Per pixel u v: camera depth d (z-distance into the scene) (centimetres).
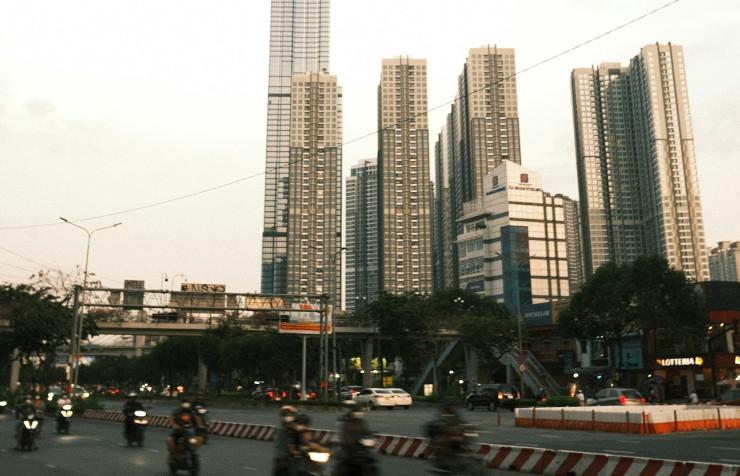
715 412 2570
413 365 8894
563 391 6969
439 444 934
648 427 2327
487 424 2956
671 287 5297
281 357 7225
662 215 19575
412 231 19450
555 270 15400
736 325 3744
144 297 5591
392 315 7006
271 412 4594
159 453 1823
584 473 1254
